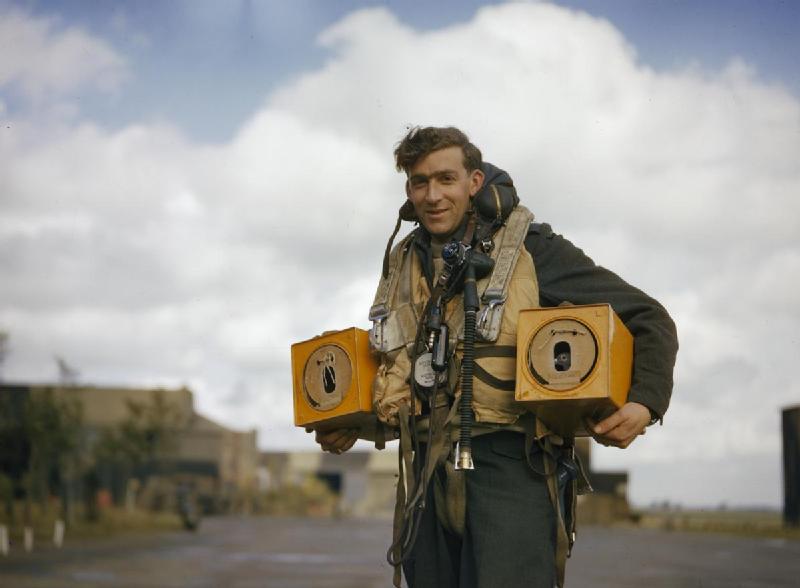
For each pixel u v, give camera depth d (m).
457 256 2.67
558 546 2.60
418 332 2.70
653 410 2.56
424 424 2.72
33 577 13.52
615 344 2.50
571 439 2.69
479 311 2.63
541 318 2.51
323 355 2.85
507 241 2.72
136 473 51.09
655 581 12.65
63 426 29.06
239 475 85.44
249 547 24.25
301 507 90.62
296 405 2.90
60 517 31.77
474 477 2.65
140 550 22.14
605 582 12.50
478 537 2.62
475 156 2.78
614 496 57.03
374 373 2.85
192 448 78.62
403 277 2.84
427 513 2.75
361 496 105.25
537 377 2.49
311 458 106.31
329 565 16.80
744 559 18.36
